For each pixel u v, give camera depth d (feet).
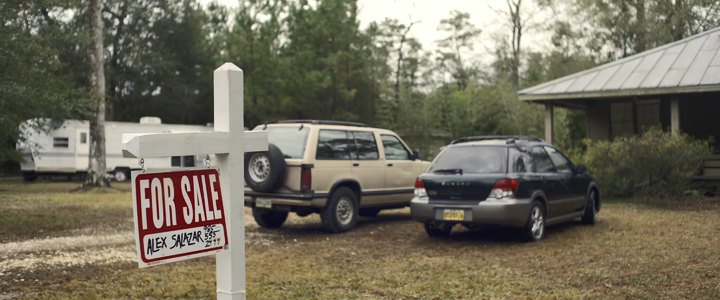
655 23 99.55
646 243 29.66
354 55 112.16
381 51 129.70
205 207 11.69
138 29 123.13
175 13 124.06
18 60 37.19
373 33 124.47
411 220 42.39
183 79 125.59
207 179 11.77
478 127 98.43
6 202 56.49
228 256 12.02
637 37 102.37
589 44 108.06
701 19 97.91
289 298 20.44
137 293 21.25
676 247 28.35
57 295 20.81
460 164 31.83
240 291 12.18
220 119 12.05
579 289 21.11
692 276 22.31
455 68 146.61
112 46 121.19
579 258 26.45
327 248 30.91
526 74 127.54
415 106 107.76
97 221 42.70
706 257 25.76
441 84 120.47
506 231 35.63
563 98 59.21
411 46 136.15
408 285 22.13
